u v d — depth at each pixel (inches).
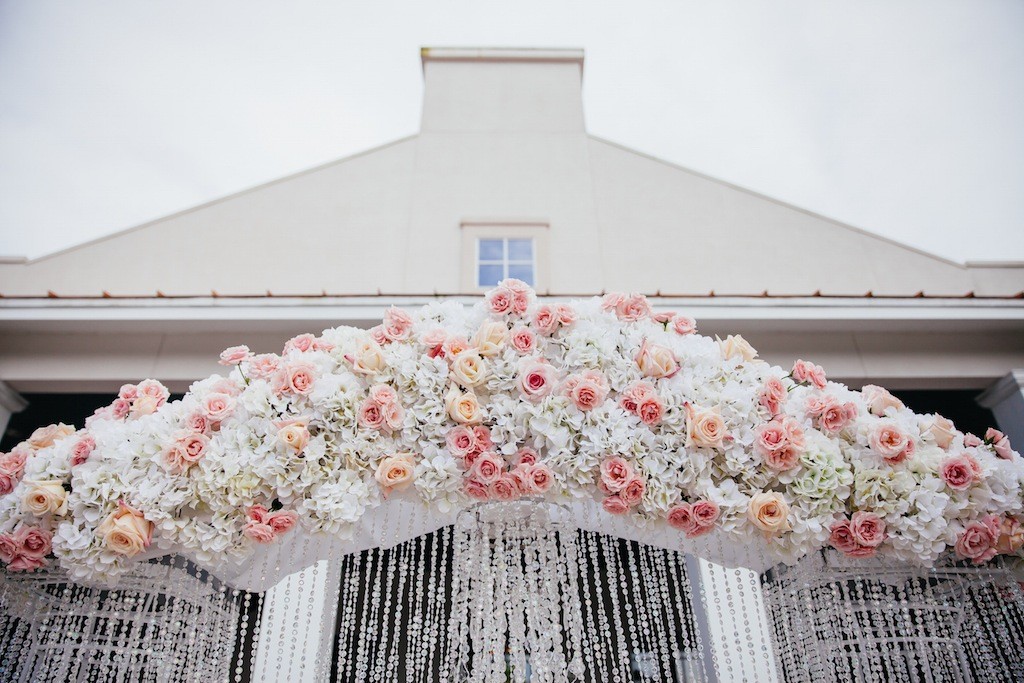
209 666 76.6
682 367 77.1
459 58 231.8
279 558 78.2
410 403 73.0
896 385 158.4
